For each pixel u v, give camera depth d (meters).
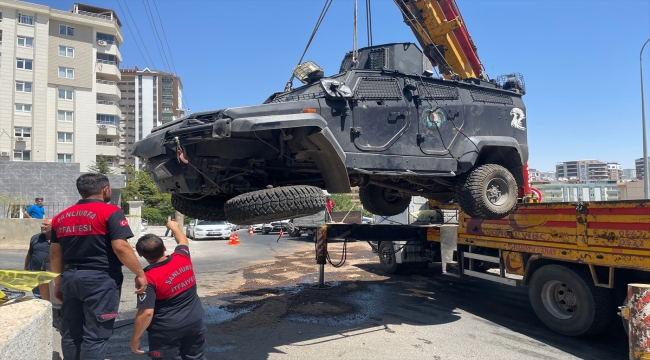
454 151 6.16
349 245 18.38
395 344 5.43
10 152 41.69
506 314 6.99
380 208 8.37
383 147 5.48
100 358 3.37
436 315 6.87
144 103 98.56
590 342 5.61
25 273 2.46
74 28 45.44
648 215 4.68
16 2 41.97
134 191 40.25
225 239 22.89
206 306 7.30
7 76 41.78
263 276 10.34
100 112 47.75
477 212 6.07
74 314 3.50
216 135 4.28
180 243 3.97
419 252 10.01
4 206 19.59
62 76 44.59
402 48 6.18
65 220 3.46
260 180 5.35
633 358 3.73
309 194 4.49
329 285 9.21
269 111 4.63
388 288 8.95
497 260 7.07
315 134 4.71
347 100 5.27
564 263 5.84
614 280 5.23
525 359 4.95
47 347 2.31
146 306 3.37
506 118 6.93
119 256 3.36
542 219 6.13
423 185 6.90
